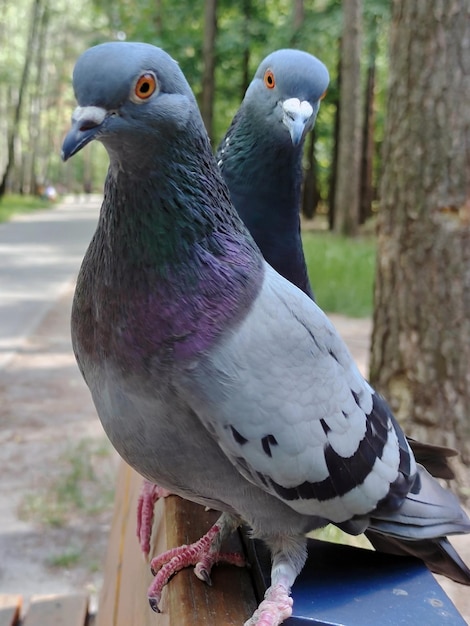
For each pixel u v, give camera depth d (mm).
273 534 422
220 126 6234
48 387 1707
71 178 15812
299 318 398
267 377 382
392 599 411
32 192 11445
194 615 409
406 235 1065
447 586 893
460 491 1028
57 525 1104
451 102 1017
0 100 11398
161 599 450
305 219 6492
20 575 983
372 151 6180
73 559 1019
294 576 416
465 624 396
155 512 578
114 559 676
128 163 371
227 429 380
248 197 550
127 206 374
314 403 396
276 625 387
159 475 409
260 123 556
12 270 3410
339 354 421
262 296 390
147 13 5578
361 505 417
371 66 5555
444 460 496
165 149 370
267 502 408
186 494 425
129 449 401
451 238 1033
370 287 2566
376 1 4367
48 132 12570
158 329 371
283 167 548
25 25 10695
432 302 1051
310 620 394
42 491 1200
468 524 447
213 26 4828
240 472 392
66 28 10617
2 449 1352
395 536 437
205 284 376
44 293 2844
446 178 1026
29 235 5246
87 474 1252
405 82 1052
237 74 5758
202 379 373
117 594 616
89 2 7363
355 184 4352
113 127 362
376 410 438
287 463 389
